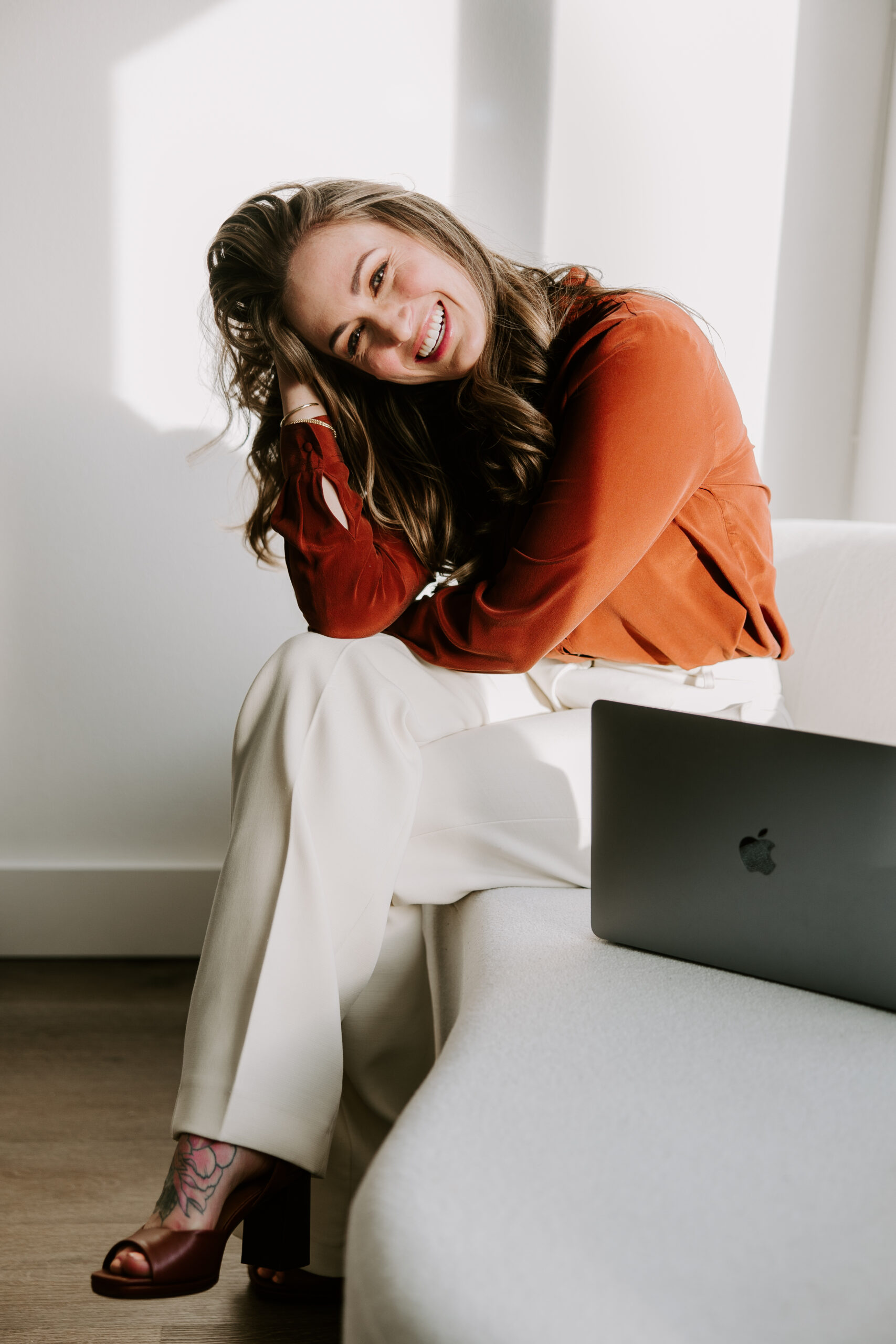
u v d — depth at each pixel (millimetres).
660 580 1225
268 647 2111
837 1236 585
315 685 1074
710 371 1221
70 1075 1686
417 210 1261
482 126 1976
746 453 1300
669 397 1153
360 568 1303
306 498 1334
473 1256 574
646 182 2000
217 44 1933
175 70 1935
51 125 1934
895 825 831
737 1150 656
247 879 1007
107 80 1928
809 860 873
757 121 1990
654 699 1225
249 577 2086
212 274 1386
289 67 1947
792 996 881
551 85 1969
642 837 951
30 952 2141
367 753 1058
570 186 1997
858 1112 700
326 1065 978
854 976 863
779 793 878
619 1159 647
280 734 1050
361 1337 593
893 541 1380
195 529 2064
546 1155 650
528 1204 609
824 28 1971
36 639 2074
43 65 1916
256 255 1298
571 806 1136
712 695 1232
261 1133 937
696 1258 569
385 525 1366
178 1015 1904
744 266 2029
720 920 923
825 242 2027
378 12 1939
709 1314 534
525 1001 859
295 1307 1178
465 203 1993
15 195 1948
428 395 1356
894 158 1945
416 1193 622
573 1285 552
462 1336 533
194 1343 1115
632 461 1140
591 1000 860
